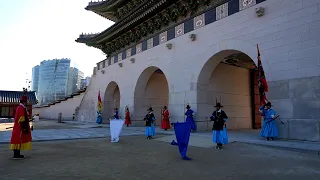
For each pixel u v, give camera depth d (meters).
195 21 15.73
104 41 27.27
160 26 19.41
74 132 15.88
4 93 37.38
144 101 22.08
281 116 10.54
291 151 8.41
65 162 6.68
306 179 5.04
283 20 10.91
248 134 13.43
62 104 41.66
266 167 6.14
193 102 15.09
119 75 24.52
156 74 23.31
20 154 7.88
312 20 9.94
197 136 12.55
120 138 13.14
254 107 18.98
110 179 4.98
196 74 15.14
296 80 10.19
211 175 5.36
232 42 13.10
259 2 11.98
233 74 18.08
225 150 8.80
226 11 13.68
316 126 9.42
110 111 27.55
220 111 9.45
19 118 7.12
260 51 11.68
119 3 25.66
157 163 6.64
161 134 14.88
